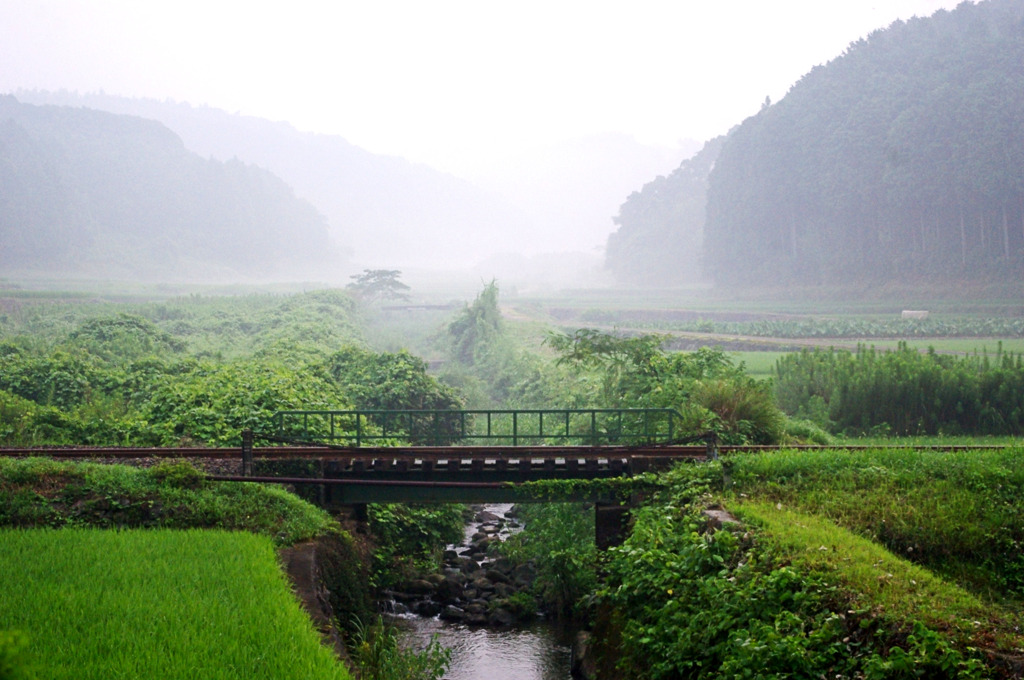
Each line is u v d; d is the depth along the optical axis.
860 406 28.12
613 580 15.01
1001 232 98.38
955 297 95.25
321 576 14.15
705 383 23.41
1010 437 24.72
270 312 66.44
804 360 31.81
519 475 17.88
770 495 15.38
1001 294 91.50
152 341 43.84
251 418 21.89
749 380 24.23
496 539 22.75
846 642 9.57
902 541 13.13
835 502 14.44
